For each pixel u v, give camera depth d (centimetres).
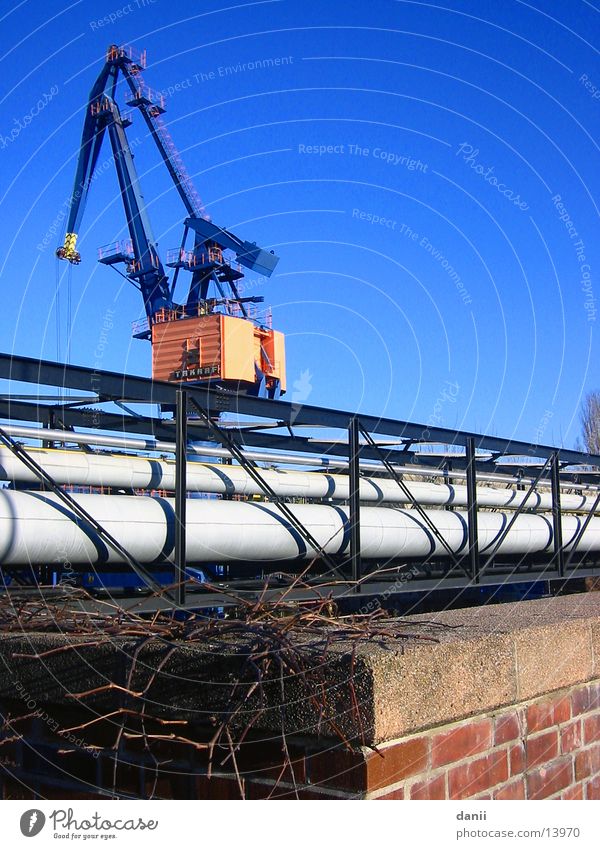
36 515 390
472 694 231
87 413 621
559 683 269
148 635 244
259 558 502
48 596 413
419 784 218
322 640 232
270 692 210
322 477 650
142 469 523
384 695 201
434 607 849
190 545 454
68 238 1364
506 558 866
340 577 570
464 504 809
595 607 322
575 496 977
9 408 559
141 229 1527
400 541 618
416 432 746
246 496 668
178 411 437
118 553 422
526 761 257
